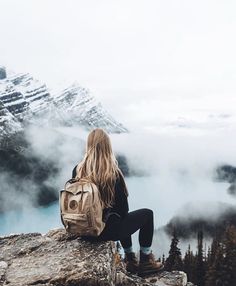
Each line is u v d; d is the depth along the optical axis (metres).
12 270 2.09
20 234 2.65
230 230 21.03
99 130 2.20
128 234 2.38
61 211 2.10
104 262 2.10
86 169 2.16
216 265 19.78
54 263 2.10
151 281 2.61
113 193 2.13
